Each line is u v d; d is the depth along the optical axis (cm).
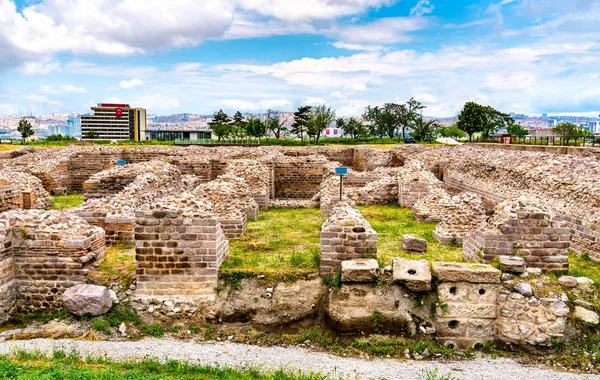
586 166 1705
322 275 1095
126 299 1066
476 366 915
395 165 3353
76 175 2900
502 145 3591
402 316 1005
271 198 2500
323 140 6631
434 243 1426
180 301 1055
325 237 1090
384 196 2184
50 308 1089
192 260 1070
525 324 982
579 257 1306
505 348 996
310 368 869
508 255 1088
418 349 967
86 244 1094
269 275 1095
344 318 1003
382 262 1101
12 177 2064
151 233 1063
